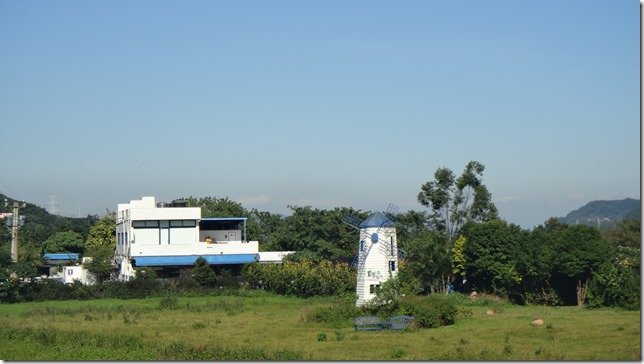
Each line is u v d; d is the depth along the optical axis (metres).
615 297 80.44
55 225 153.38
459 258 91.88
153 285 92.56
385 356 45.09
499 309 76.00
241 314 73.25
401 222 110.69
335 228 112.38
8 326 61.66
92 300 88.50
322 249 110.56
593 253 81.81
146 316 71.00
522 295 89.00
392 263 74.94
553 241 85.88
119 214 111.19
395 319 61.19
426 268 89.56
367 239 75.25
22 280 87.69
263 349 47.00
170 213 101.19
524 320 64.38
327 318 66.38
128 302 85.62
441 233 104.38
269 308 79.00
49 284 90.25
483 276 91.75
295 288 90.69
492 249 89.56
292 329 60.88
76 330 58.12
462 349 46.56
